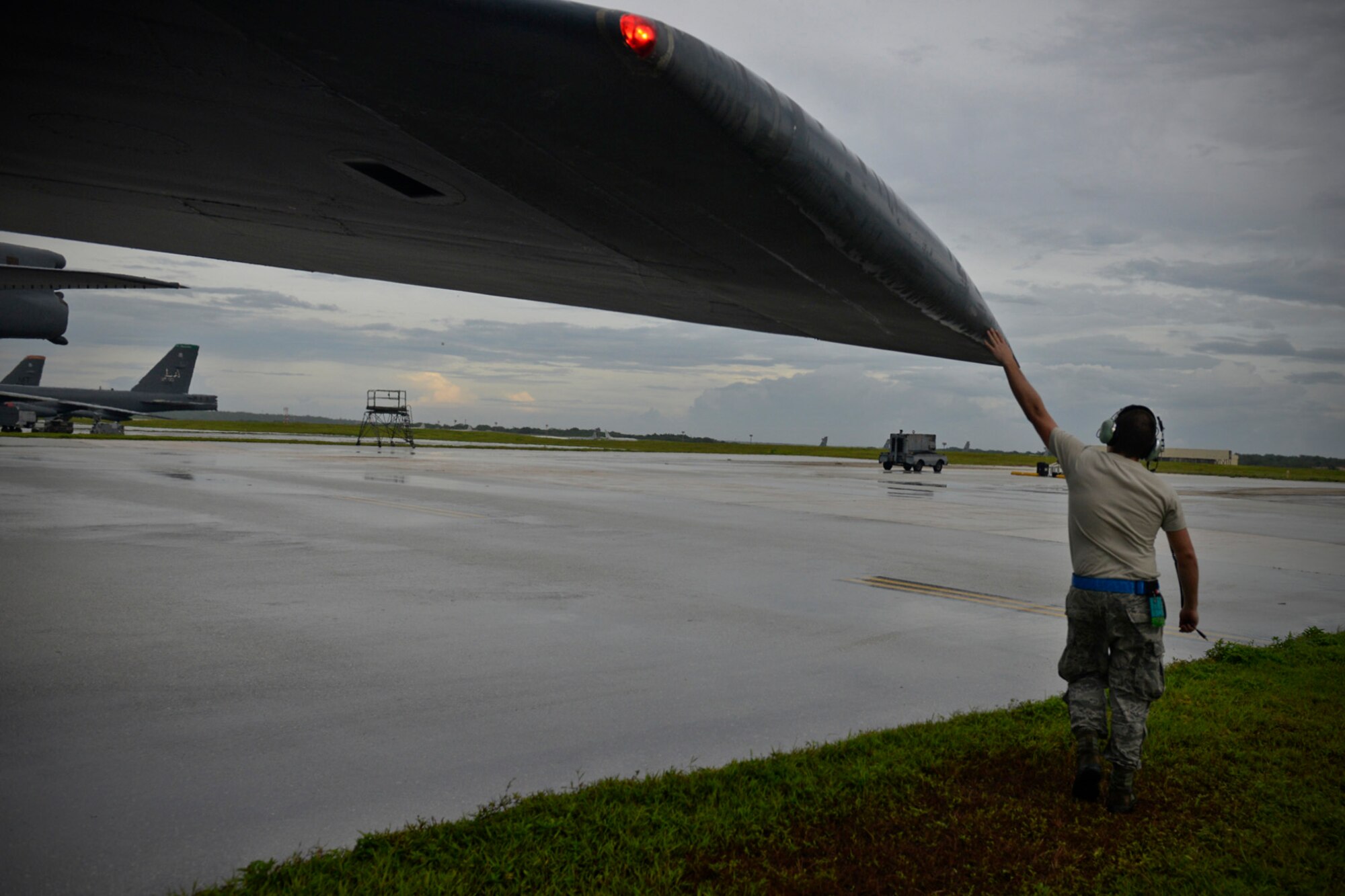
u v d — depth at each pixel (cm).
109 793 358
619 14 210
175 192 414
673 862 306
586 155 280
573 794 364
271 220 449
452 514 1524
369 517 1438
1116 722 362
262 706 482
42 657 568
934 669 607
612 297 512
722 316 506
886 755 418
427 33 225
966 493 2766
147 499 1597
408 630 676
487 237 414
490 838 319
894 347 493
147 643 612
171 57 260
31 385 6353
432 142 295
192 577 871
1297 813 365
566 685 543
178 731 438
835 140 278
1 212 479
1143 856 323
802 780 379
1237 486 4459
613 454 6116
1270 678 592
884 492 2666
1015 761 419
